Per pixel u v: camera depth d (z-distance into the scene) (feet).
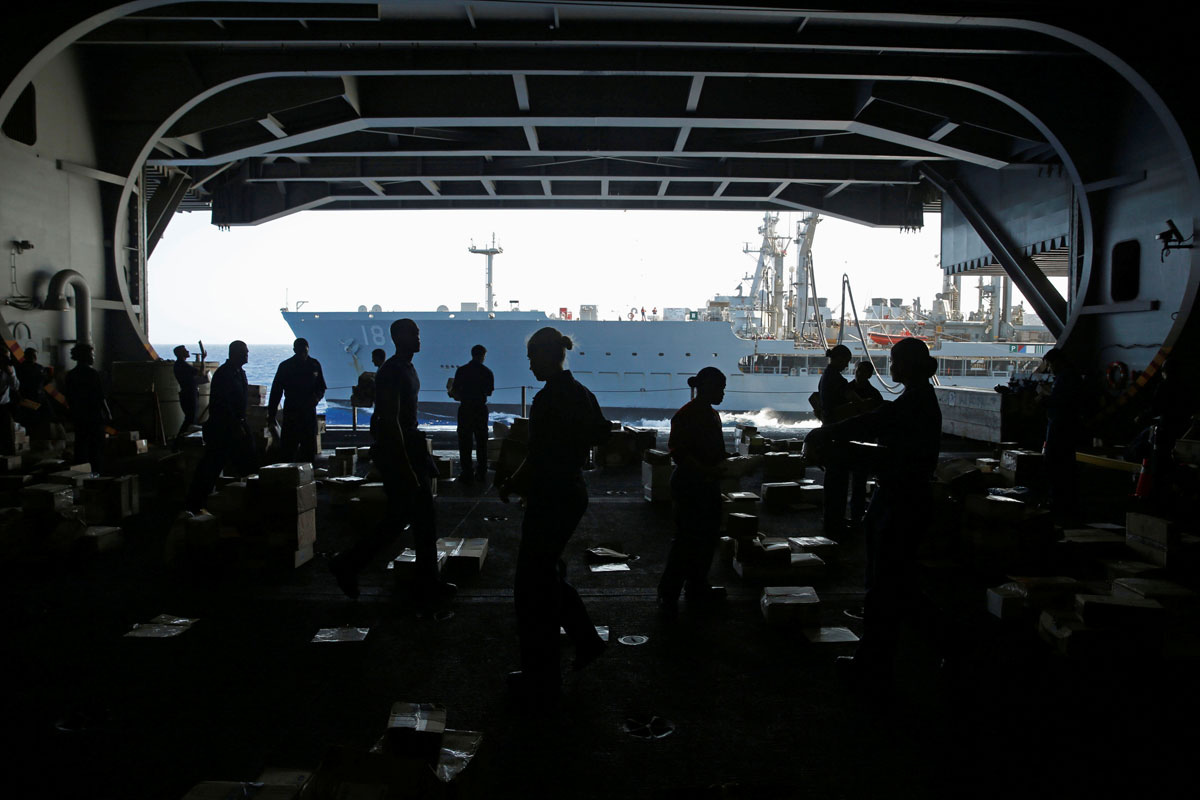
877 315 130.52
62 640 11.88
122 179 38.37
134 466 29.43
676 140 48.96
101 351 38.63
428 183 60.49
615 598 14.55
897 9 27.61
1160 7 28.86
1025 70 36.81
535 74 36.63
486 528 20.63
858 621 13.24
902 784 7.88
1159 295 34.17
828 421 19.57
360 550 13.15
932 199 61.67
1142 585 12.62
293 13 30.50
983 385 108.37
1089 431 36.11
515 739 8.83
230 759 8.25
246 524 16.26
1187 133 29.30
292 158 55.31
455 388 28.30
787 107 42.63
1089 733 9.07
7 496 17.33
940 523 16.75
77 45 36.32
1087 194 37.96
